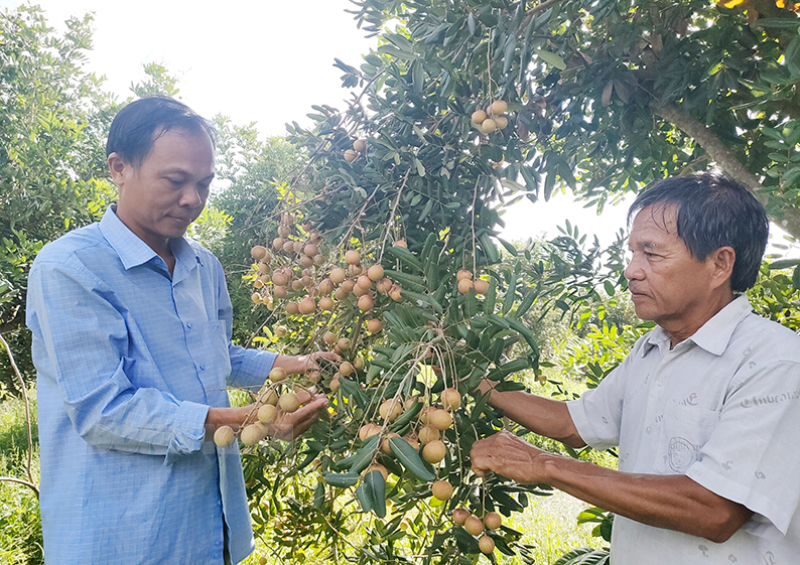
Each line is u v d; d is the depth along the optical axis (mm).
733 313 1239
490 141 1729
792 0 1591
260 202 2219
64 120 8531
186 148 1394
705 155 2111
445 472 1494
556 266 2016
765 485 1053
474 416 1441
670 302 1260
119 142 1389
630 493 1112
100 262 1425
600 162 2314
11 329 6984
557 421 1630
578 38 2002
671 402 1280
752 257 1236
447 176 1694
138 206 1442
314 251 1925
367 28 2262
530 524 3744
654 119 2033
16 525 3336
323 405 1694
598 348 2852
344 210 1974
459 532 1416
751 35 1731
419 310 1510
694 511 1081
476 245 1750
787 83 1391
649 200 1281
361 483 1137
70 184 7414
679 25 1861
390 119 1941
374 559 2066
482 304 1499
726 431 1108
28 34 8250
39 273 1338
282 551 2400
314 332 2109
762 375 1118
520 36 1578
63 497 1371
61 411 1382
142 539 1369
